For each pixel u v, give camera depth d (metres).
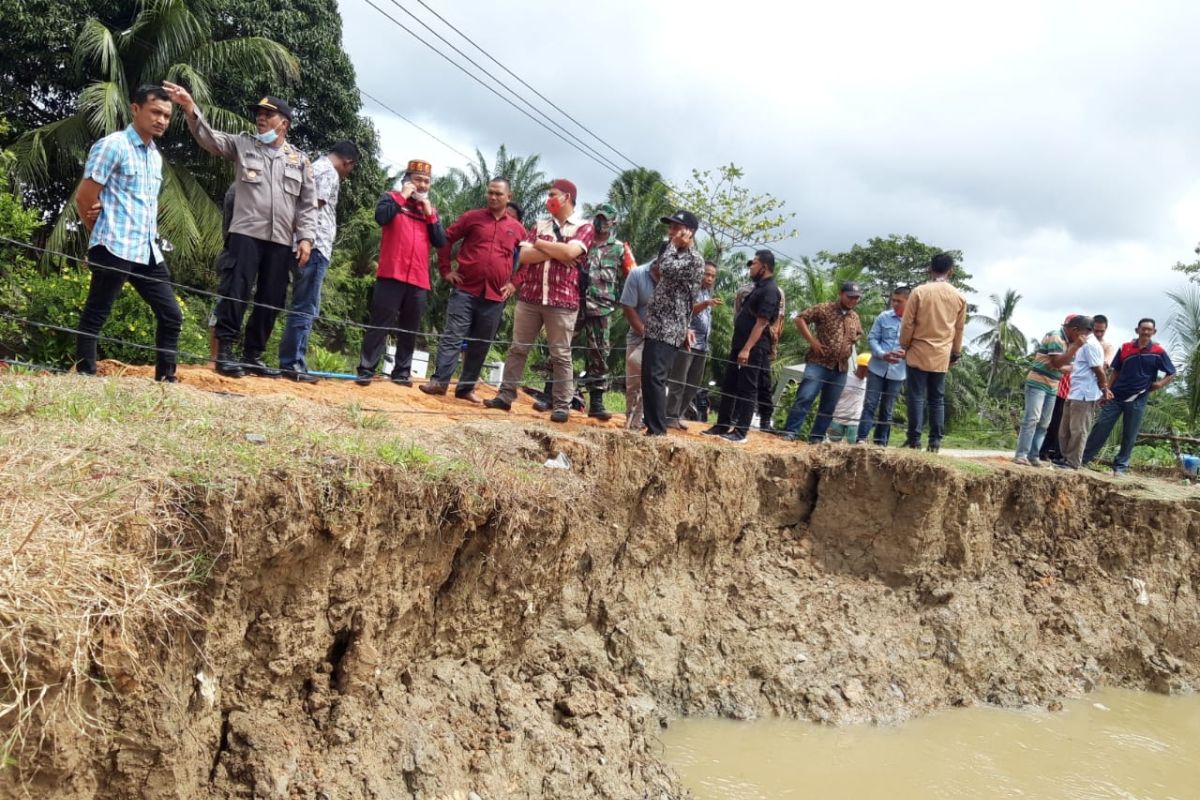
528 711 5.28
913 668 7.47
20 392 4.09
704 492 7.19
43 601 2.73
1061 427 10.79
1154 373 11.00
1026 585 8.87
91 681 2.93
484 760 4.74
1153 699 8.53
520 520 5.18
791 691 6.82
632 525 6.72
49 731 2.75
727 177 26.02
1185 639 9.27
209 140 5.85
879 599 7.84
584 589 6.29
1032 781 6.28
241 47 16.17
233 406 4.82
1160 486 10.59
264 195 6.08
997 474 8.86
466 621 5.18
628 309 7.57
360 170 20.22
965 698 7.52
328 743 4.18
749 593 7.44
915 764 6.28
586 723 5.50
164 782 3.23
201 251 15.24
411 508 4.57
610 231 7.63
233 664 3.88
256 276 6.31
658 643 6.63
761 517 7.89
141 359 7.54
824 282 27.28
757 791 5.58
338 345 24.08
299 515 3.89
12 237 9.99
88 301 5.04
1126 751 7.07
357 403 5.61
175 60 15.75
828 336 9.08
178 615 3.39
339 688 4.38
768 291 8.39
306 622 4.10
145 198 5.09
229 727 3.84
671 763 5.76
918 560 7.99
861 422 9.66
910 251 43.97
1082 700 8.07
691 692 6.57
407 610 4.71
